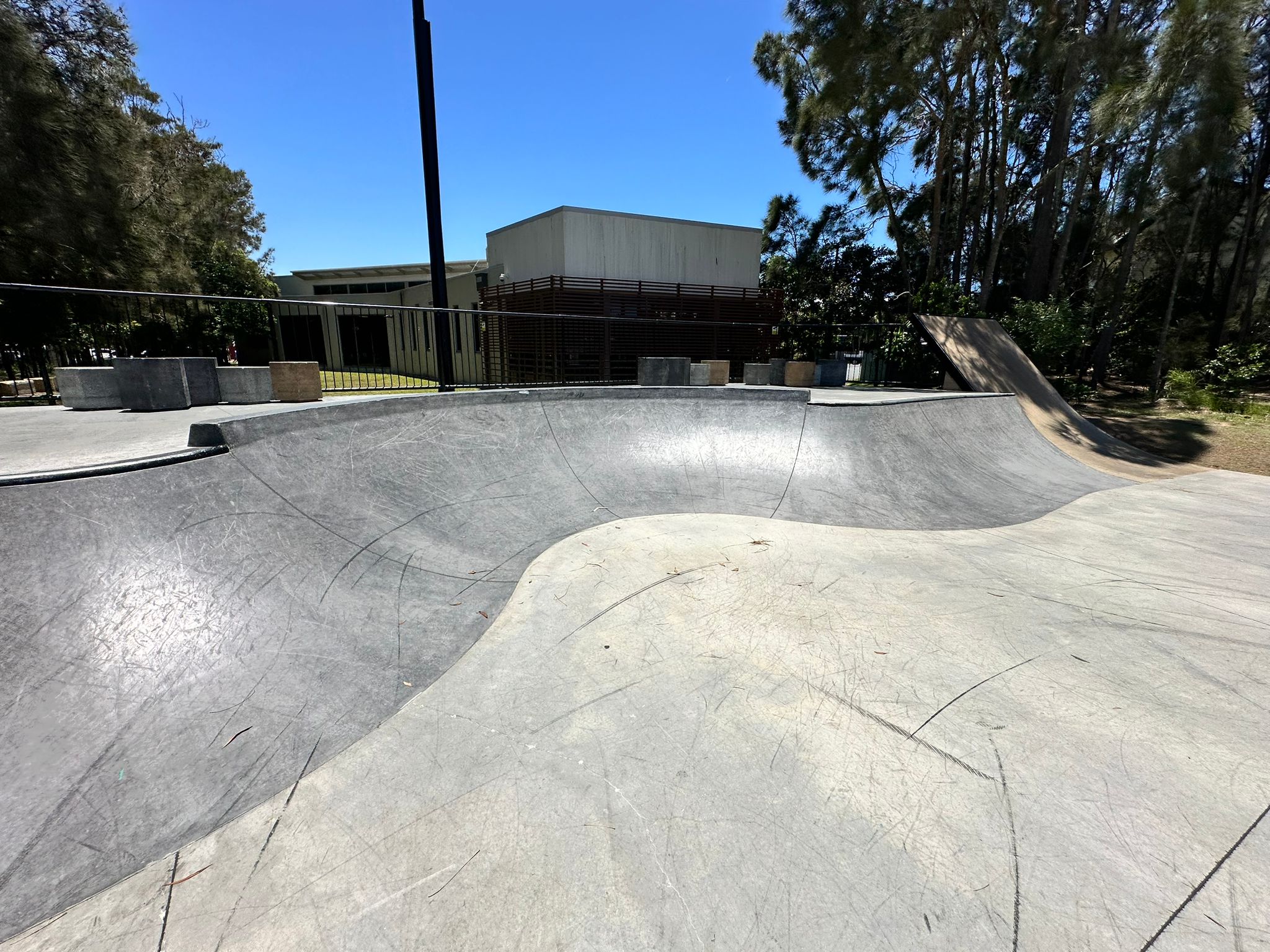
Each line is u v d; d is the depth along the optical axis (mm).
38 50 10789
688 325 11508
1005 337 12086
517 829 1811
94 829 1712
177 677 2295
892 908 1554
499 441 5668
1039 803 1933
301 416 4191
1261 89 17703
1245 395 13930
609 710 2420
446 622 3104
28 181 10305
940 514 5652
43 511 2533
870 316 20156
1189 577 4074
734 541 4535
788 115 19672
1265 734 2322
